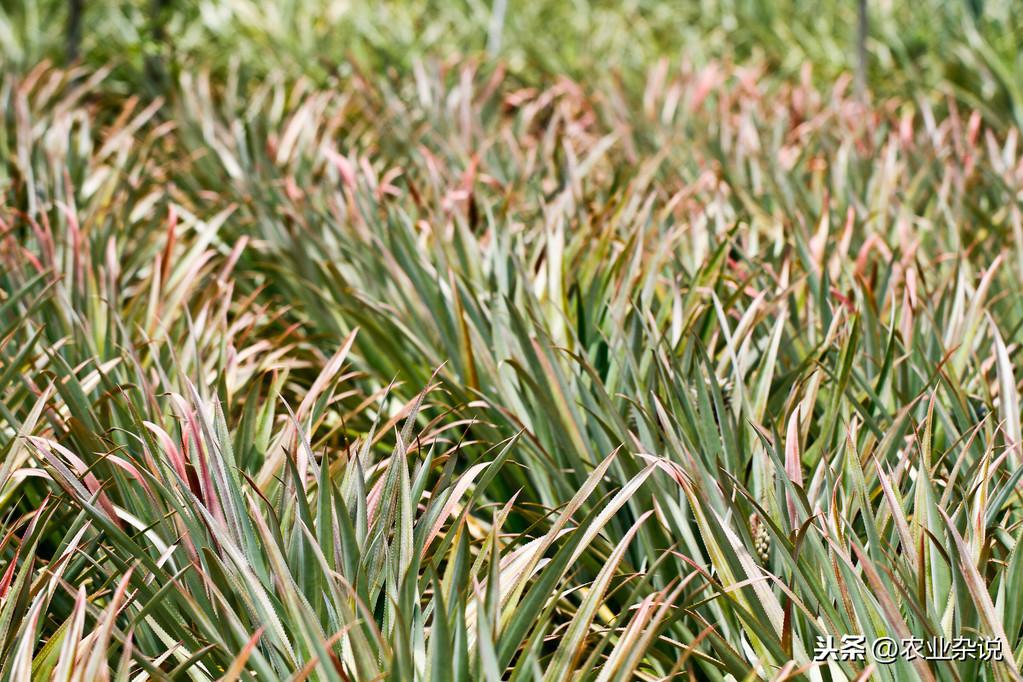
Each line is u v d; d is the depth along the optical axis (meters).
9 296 3.63
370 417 3.61
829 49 9.32
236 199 5.11
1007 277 4.09
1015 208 4.26
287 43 8.54
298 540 2.17
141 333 3.41
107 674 1.80
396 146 6.10
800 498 2.19
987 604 1.86
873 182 5.12
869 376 3.22
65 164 5.02
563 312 3.22
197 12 8.46
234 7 9.03
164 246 4.25
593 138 6.51
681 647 2.19
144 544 2.43
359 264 4.11
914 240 4.23
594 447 2.96
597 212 4.62
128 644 1.81
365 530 2.20
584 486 2.11
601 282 3.65
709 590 2.51
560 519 2.07
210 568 2.21
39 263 3.76
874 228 4.44
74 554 2.38
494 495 3.10
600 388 2.72
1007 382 2.74
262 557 2.17
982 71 7.65
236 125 6.01
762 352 3.29
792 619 2.27
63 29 8.67
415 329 3.67
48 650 1.97
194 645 2.12
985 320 3.50
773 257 4.04
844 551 2.07
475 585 1.92
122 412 2.77
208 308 3.61
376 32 9.04
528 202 5.25
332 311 4.08
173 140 6.43
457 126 6.54
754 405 2.93
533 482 3.05
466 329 3.21
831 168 5.43
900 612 2.11
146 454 2.41
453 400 3.26
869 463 2.63
